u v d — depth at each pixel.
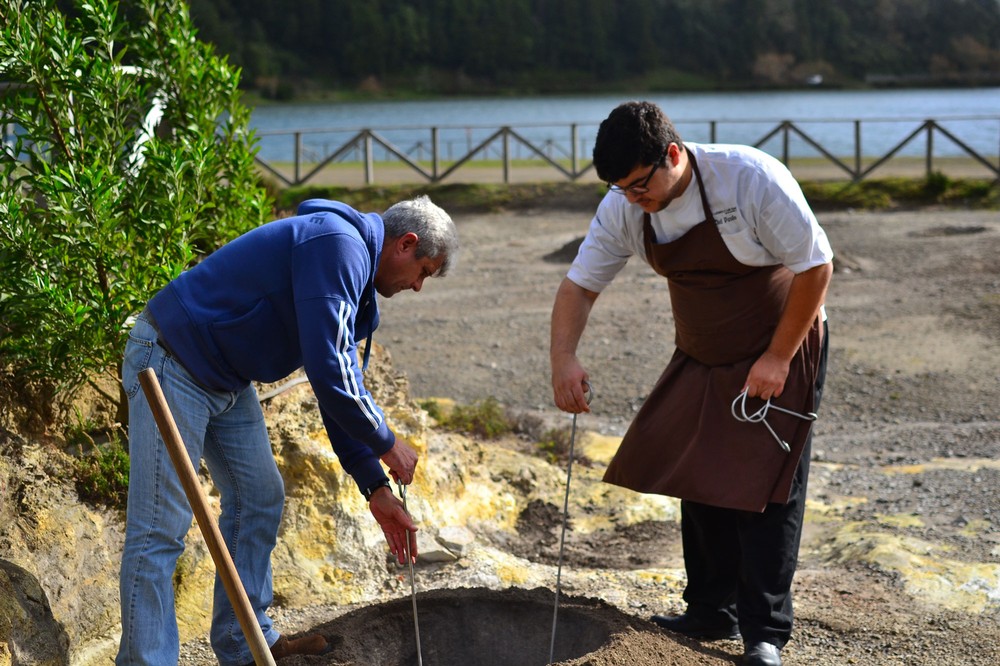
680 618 3.83
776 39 96.75
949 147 29.12
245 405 3.25
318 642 3.37
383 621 3.53
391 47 89.88
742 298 3.40
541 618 3.56
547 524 5.17
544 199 18.94
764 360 3.36
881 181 18.44
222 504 3.31
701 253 3.36
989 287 11.12
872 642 3.80
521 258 14.20
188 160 4.32
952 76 95.88
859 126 18.98
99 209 3.90
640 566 4.72
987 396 7.79
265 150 31.06
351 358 2.91
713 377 3.49
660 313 10.64
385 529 3.25
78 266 3.97
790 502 3.45
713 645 3.75
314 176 21.27
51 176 3.83
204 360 2.96
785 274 3.43
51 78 4.02
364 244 2.99
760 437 3.41
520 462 5.73
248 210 4.80
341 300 2.89
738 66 96.12
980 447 6.64
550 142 23.94
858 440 6.97
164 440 2.62
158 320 2.96
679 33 96.62
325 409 2.91
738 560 3.69
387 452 3.04
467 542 4.51
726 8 97.81
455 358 9.14
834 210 17.61
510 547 4.84
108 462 3.92
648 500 5.48
